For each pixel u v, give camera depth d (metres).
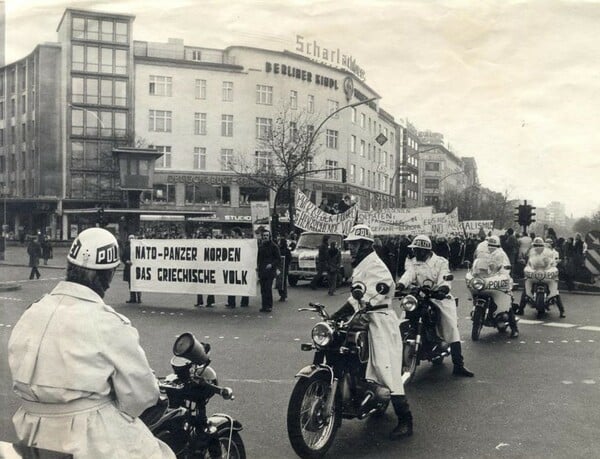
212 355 8.23
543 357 8.41
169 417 2.93
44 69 43.44
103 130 43.78
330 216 20.69
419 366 7.85
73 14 42.91
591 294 18.12
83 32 43.12
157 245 14.29
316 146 30.89
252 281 13.50
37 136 43.66
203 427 3.08
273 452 4.57
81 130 43.78
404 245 20.88
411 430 5.02
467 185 25.97
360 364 4.90
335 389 4.64
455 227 24.20
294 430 4.33
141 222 39.81
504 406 5.90
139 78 43.22
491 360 8.21
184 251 14.05
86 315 2.37
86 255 2.49
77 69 43.28
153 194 42.09
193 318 11.97
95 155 44.16
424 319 7.05
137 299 14.78
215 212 41.72
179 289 14.09
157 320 11.64
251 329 10.58
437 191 26.17
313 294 17.27
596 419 5.46
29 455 2.08
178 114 42.12
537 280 12.84
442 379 7.08
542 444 4.78
